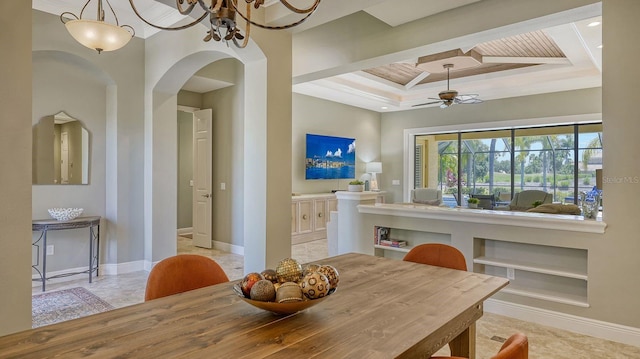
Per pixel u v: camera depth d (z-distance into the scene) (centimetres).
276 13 330
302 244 671
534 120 718
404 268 224
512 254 354
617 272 286
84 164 464
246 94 361
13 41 222
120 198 479
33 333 130
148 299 183
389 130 931
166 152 502
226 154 623
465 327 162
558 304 314
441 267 228
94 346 120
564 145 735
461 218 364
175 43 444
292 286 142
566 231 309
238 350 119
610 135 285
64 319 330
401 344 125
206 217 646
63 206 449
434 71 590
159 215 496
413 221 402
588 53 493
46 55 429
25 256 227
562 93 688
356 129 869
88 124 467
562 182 737
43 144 434
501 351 113
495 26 324
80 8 426
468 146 851
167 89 493
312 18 325
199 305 159
